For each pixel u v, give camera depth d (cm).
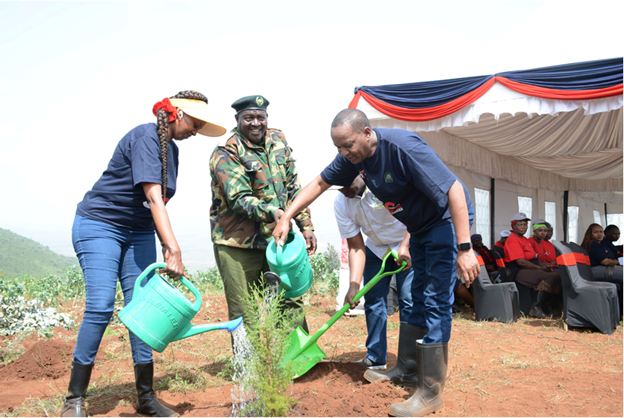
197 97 264
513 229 676
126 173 249
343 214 332
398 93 633
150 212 264
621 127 839
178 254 236
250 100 309
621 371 341
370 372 306
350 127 241
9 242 6738
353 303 310
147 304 224
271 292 288
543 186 1274
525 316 621
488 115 671
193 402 274
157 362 366
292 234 293
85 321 240
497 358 380
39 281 914
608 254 702
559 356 392
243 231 313
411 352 294
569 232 1470
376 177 259
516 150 962
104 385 307
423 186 241
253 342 234
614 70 502
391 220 323
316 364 338
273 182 328
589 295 505
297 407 253
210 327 236
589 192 1636
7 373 330
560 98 526
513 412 253
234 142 315
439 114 600
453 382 310
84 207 252
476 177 924
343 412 247
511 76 561
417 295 292
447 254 255
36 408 259
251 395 250
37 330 451
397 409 241
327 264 988
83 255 246
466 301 665
